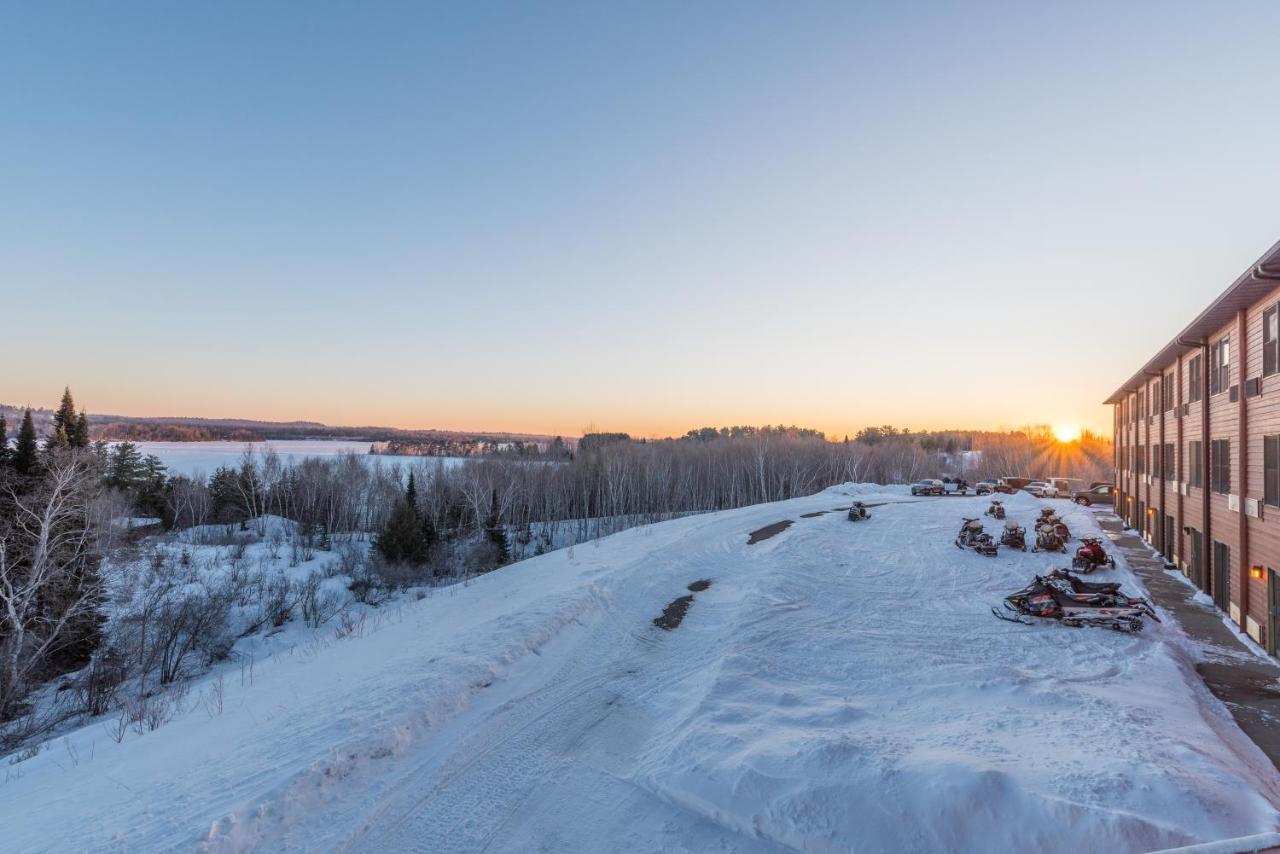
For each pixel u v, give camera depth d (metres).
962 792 5.54
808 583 16.80
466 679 9.45
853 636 12.47
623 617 13.99
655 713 9.14
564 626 12.66
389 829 6.12
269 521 56.12
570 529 52.62
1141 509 27.22
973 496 42.91
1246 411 13.77
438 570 34.66
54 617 19.70
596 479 60.88
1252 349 13.59
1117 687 9.75
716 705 8.70
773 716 8.23
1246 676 11.24
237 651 23.11
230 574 30.33
